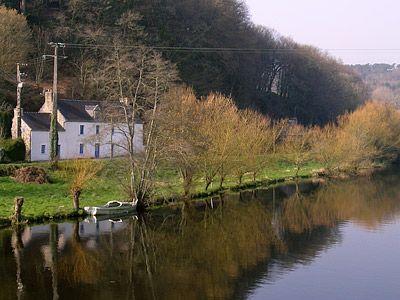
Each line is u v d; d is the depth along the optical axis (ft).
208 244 109.40
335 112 467.11
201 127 164.35
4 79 264.93
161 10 339.16
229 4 400.67
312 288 82.84
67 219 124.36
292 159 249.96
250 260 97.91
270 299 77.77
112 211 131.85
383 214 148.15
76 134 230.89
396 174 268.00
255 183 204.03
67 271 87.71
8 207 127.24
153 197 147.23
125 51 270.87
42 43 295.48
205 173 169.78
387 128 316.81
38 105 263.29
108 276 86.17
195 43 340.80
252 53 398.21
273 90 456.04
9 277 84.02
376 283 85.97
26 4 315.37
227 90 353.72
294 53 450.71
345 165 273.13
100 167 152.87
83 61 291.38
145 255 98.99
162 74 165.99
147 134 139.85
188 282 84.38
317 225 131.75
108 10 315.78
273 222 134.62
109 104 147.95
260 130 213.05
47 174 165.58
